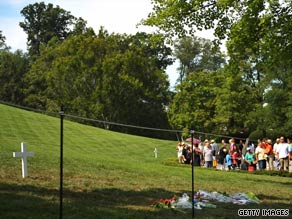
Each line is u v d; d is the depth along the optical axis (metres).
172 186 17.56
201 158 30.00
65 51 72.38
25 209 11.19
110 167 20.95
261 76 52.31
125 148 40.38
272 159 28.33
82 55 67.38
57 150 29.98
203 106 59.03
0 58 89.62
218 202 14.87
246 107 52.81
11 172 16.72
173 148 44.38
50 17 101.44
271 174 26.86
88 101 66.62
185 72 95.81
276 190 18.94
